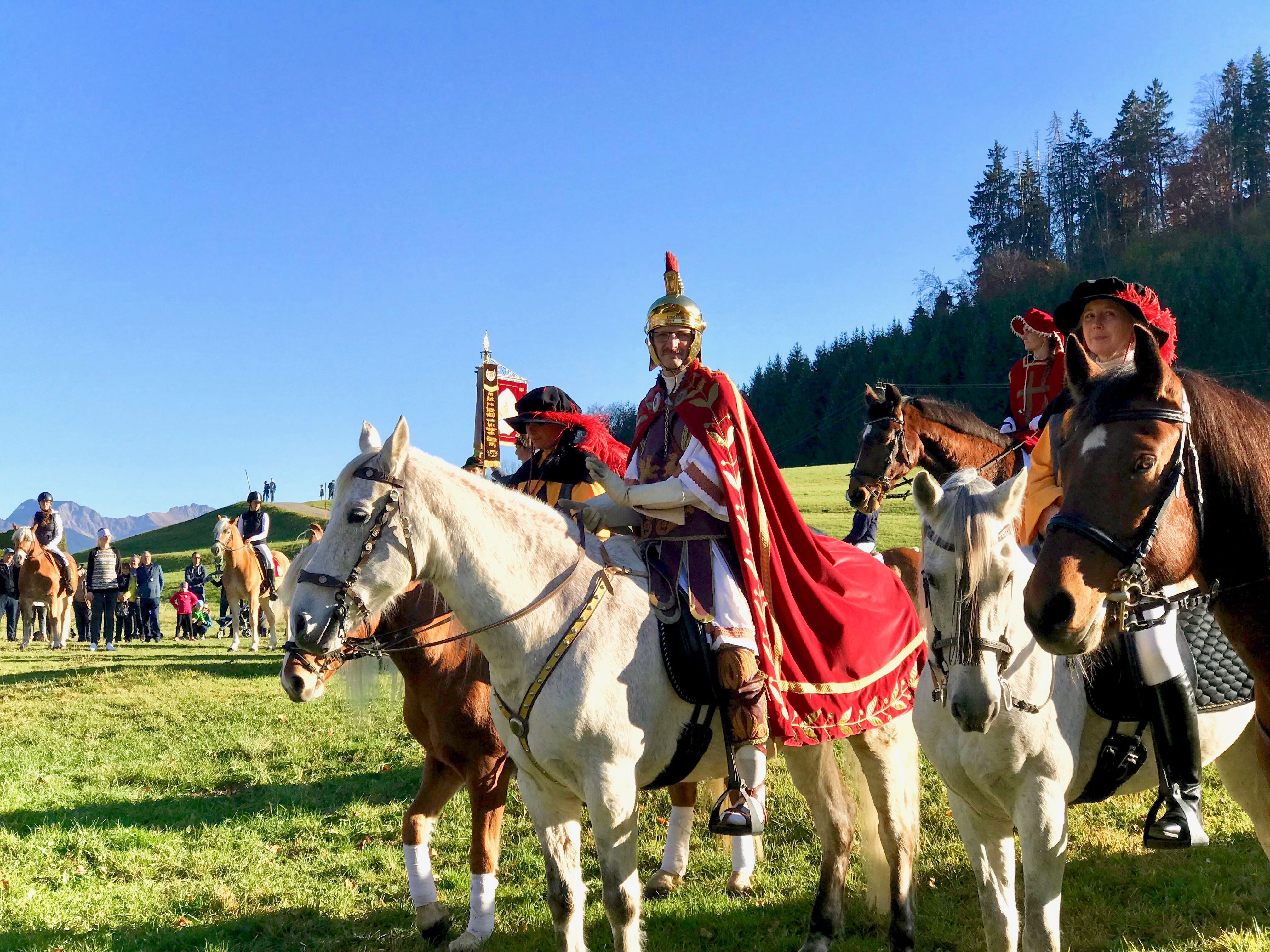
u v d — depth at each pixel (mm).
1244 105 92375
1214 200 88250
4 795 7629
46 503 19219
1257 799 3865
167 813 7391
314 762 8625
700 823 6492
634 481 4137
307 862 6312
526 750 3826
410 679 4844
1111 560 2527
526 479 5293
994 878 3607
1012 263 92688
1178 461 2553
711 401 3949
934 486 3297
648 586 3963
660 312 4047
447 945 4984
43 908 5488
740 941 4770
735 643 3762
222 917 5457
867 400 7750
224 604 22562
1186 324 68125
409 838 5074
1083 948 4340
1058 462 2793
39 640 20578
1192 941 4254
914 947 4469
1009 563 3186
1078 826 5758
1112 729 3473
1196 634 3559
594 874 5887
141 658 15555
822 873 4617
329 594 3562
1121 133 95188
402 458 3686
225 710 10852
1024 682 3348
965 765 3514
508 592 3775
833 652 4113
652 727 3799
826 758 4586
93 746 9500
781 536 4059
